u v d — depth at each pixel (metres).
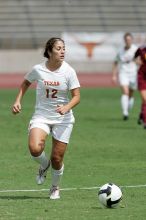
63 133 28.14
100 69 135.00
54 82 28.05
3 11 150.00
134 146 46.31
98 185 32.00
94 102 82.12
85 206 26.70
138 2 154.75
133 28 151.62
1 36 145.00
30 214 25.09
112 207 26.22
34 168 37.00
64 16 150.75
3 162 39.00
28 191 30.33
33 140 27.70
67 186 31.70
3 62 132.62
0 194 29.55
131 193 29.88
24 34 146.12
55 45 27.75
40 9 150.62
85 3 152.25
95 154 42.59
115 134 52.78
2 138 50.06
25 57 133.12
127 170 36.53
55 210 25.88
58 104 28.31
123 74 64.75
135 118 65.62
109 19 151.88
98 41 135.00
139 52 55.03
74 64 134.50
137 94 99.25
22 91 28.88
